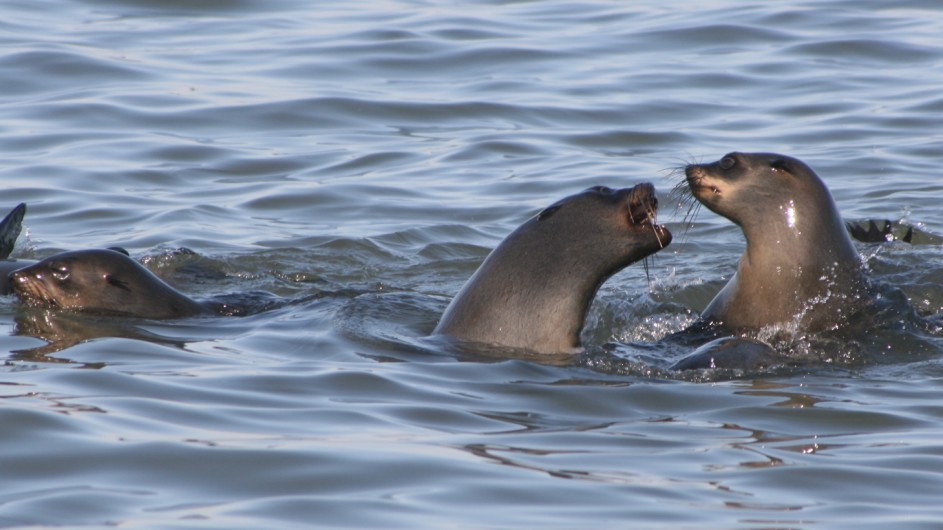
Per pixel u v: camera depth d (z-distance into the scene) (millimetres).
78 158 31859
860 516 12773
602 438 15078
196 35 41562
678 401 16688
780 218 21469
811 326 21062
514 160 32500
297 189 30734
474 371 17734
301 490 13172
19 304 21391
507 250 19453
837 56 39375
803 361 19109
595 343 20641
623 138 33719
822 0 44562
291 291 24328
